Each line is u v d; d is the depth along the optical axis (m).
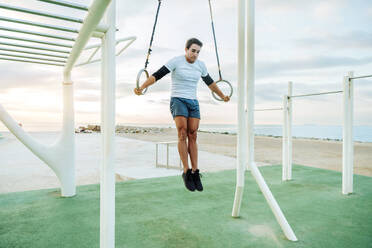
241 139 2.40
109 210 1.54
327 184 4.00
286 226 2.04
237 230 2.20
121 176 4.83
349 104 3.46
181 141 2.26
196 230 2.19
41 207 2.82
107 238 1.54
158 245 1.90
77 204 2.93
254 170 2.32
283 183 4.06
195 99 2.37
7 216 2.54
